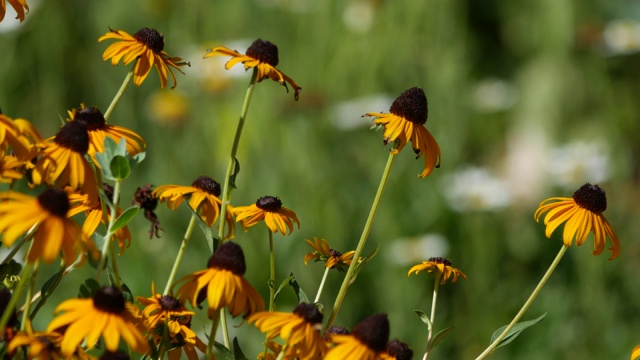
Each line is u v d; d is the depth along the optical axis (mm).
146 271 9117
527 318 9734
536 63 12742
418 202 10531
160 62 3873
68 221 2801
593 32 12711
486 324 9453
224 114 10602
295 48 11461
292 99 10664
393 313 9242
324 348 2957
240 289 2961
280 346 3486
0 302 2943
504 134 12359
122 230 3604
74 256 2781
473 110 12180
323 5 11555
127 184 9820
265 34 11672
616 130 12227
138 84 3799
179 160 10281
